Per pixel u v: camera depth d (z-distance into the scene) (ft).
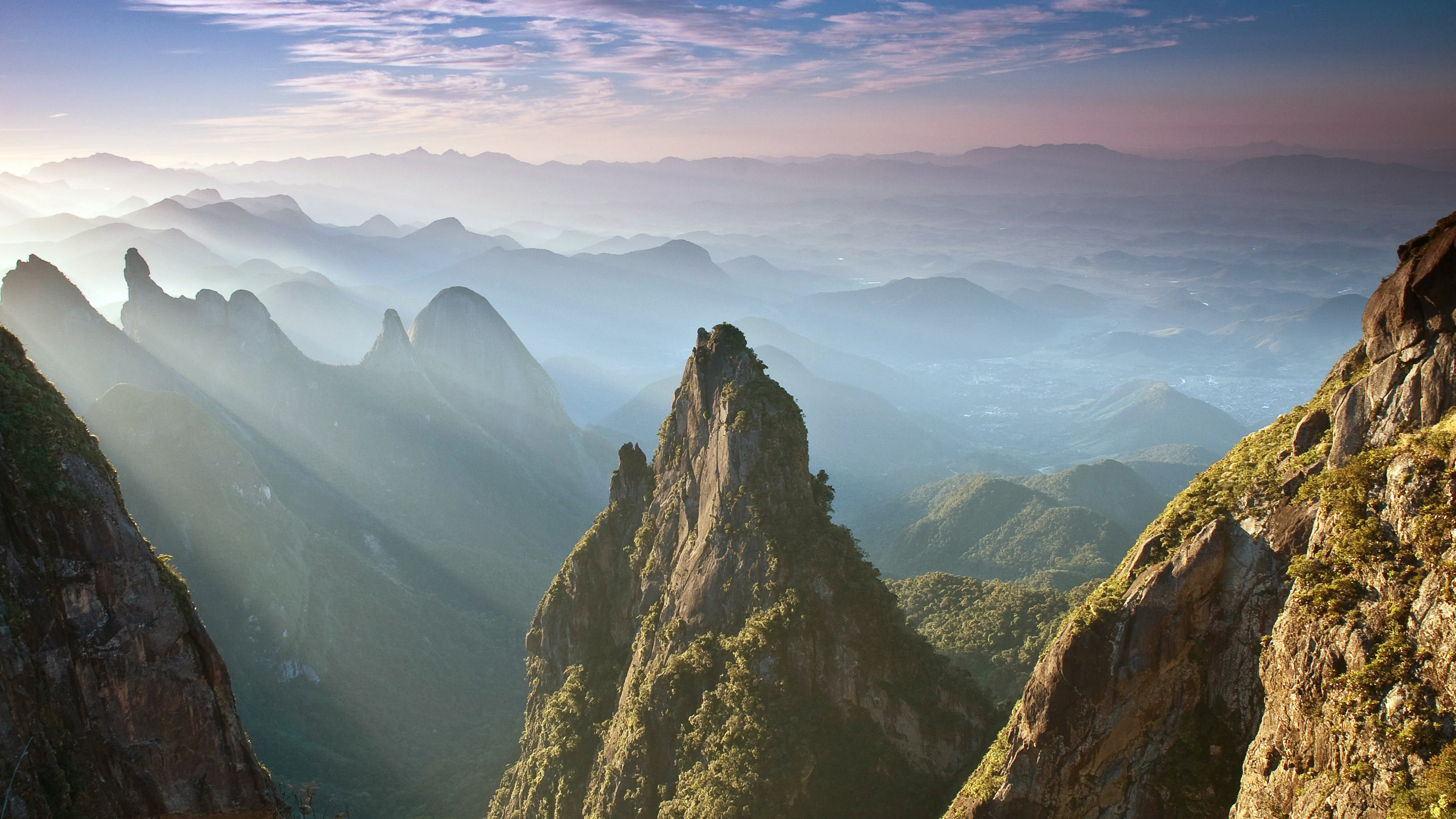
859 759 191.42
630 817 210.59
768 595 207.62
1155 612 108.06
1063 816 115.65
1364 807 78.69
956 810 127.44
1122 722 111.04
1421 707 76.48
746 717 194.90
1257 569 102.27
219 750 124.47
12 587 108.37
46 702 108.68
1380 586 82.99
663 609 233.55
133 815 114.93
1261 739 93.20
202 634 126.82
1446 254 85.25
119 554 117.19
